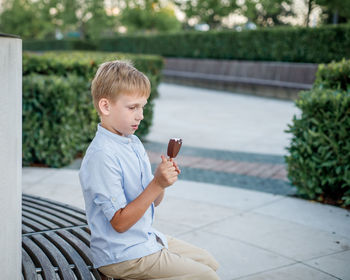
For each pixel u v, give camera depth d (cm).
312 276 265
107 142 173
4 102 146
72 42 2756
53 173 499
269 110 1131
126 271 177
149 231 186
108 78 170
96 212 178
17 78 151
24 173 495
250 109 1149
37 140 519
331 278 263
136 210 165
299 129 422
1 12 3391
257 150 656
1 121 146
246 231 339
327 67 455
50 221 257
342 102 385
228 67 1705
